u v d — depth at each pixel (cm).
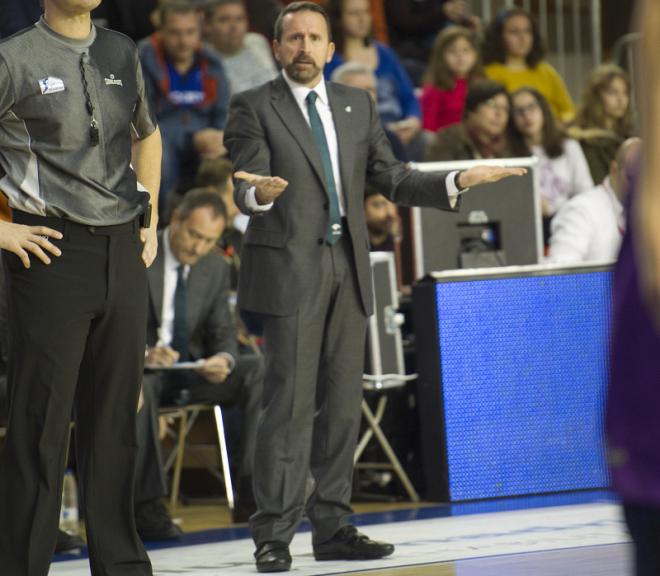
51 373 786
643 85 342
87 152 791
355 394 1047
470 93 1686
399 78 2091
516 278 1426
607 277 1450
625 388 386
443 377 1402
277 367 1026
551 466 1430
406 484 1457
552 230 1570
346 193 1034
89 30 808
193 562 1072
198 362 1372
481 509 1339
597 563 922
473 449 1411
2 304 1148
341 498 1041
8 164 790
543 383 1430
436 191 1023
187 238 1403
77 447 827
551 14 2436
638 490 381
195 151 1833
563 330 1437
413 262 1516
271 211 1034
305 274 1023
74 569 1070
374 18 2272
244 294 1047
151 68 1845
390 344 1459
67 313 786
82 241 790
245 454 1377
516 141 1767
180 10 1838
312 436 1054
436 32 2339
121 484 820
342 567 984
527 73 2111
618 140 1864
